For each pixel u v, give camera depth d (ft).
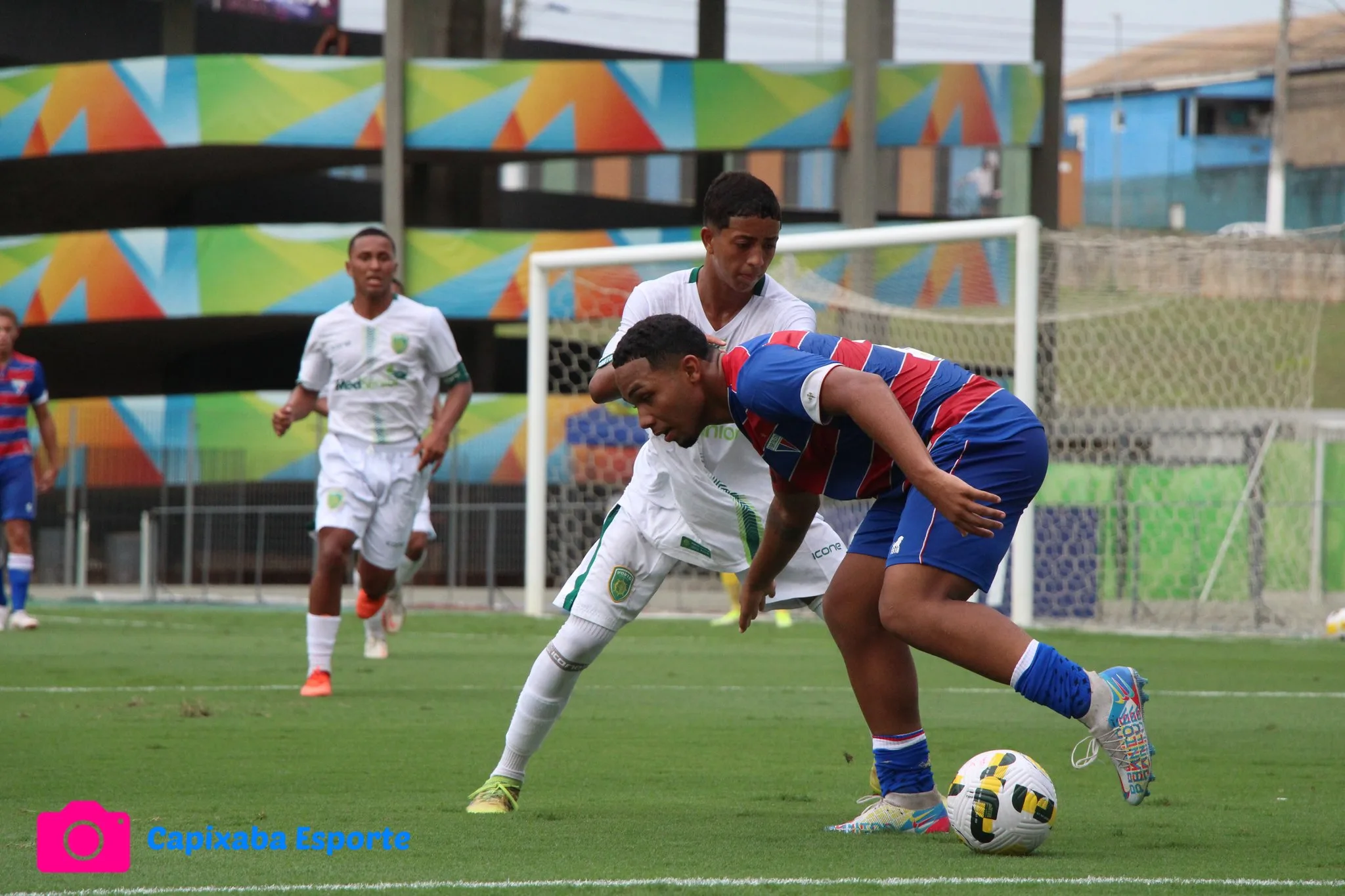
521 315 266.36
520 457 257.96
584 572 53.31
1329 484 200.95
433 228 269.23
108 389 351.25
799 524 49.73
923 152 499.10
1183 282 210.18
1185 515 193.36
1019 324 153.28
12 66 307.37
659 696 94.94
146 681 100.99
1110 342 224.12
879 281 218.18
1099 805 52.60
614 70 263.08
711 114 264.31
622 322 57.21
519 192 354.33
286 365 343.67
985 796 41.50
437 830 45.88
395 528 94.02
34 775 57.72
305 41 337.31
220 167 296.10
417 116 263.49
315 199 350.84
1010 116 275.39
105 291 268.62
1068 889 36.19
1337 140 645.51
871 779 52.01
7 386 150.00
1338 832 46.39
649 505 54.08
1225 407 217.56
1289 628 175.63
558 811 50.26
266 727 74.95
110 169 295.48
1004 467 43.14
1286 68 540.52
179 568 250.16
